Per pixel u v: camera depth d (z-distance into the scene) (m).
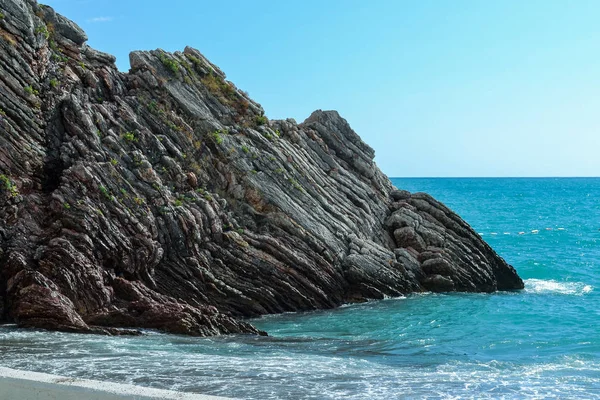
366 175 39.62
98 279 24.25
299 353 19.75
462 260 37.00
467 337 24.39
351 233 34.38
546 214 119.38
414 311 30.36
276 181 32.97
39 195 26.42
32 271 23.06
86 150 28.02
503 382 15.29
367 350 21.30
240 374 14.87
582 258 55.03
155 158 30.53
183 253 27.84
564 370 17.47
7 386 5.81
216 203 30.77
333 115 40.00
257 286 29.25
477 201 170.50
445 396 13.34
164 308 23.33
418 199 39.44
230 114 34.97
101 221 25.70
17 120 27.41
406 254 36.25
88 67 32.69
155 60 34.38
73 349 18.17
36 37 29.83
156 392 5.50
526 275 45.41
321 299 30.89
